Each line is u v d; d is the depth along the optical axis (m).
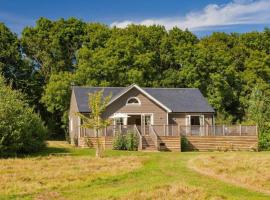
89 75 62.47
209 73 66.31
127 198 17.81
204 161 29.03
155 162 29.66
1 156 33.81
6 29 67.69
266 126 47.97
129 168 26.12
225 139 45.66
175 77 66.69
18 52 66.94
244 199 17.47
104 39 69.81
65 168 26.31
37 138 38.03
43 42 70.38
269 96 60.00
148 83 65.25
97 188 20.58
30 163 28.92
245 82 70.25
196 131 45.34
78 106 47.91
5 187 20.47
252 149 45.53
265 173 23.34
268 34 77.62
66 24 71.50
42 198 18.53
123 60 63.50
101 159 31.23
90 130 44.91
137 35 71.31
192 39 74.00
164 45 69.75
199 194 18.12
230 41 78.81
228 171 24.33
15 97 36.34
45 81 68.62
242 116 68.94
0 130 33.78
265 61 72.50
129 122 49.97
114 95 51.31
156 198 17.73
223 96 66.00
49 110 61.91
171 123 50.19
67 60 71.06
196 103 51.94
